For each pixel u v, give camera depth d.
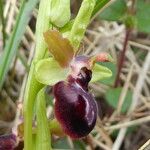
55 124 0.06
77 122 0.05
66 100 0.05
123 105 0.08
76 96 0.05
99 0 0.06
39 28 0.05
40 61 0.05
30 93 0.05
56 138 0.08
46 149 0.06
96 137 0.08
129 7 0.08
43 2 0.05
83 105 0.05
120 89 0.08
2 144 0.06
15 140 0.06
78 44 0.05
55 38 0.05
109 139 0.08
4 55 0.07
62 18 0.05
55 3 0.05
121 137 0.08
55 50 0.05
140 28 0.08
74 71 0.05
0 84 0.07
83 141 0.08
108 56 0.05
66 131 0.05
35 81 0.05
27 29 0.08
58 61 0.05
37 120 0.06
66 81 0.05
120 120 0.08
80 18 0.05
